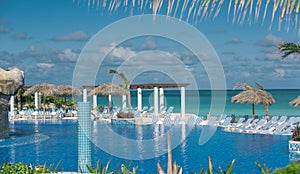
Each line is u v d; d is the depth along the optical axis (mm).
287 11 1937
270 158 12898
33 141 17906
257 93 22219
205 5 1936
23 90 36562
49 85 31281
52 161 13234
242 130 19922
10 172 5887
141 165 12219
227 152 14305
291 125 18344
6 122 18484
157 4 1958
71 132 21484
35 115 29547
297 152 13773
